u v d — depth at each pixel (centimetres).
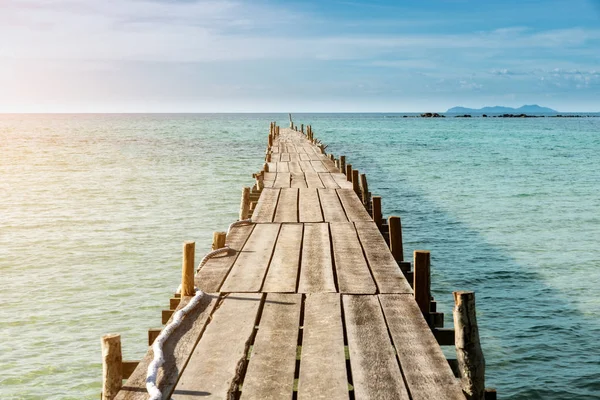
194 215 2086
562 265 1456
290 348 510
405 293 660
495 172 3622
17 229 1825
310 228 1026
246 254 834
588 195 2639
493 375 873
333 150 5509
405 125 14425
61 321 1063
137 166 3797
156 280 1307
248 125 14075
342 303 629
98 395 809
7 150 5325
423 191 2764
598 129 11819
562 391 827
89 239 1697
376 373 462
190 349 509
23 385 834
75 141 6906
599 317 1100
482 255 1552
